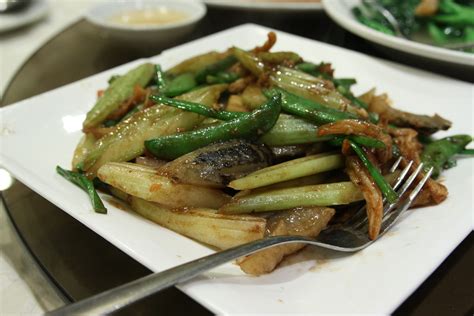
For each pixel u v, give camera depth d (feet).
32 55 1.61
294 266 0.83
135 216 0.90
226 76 1.16
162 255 0.78
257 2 1.77
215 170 0.89
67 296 0.86
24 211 1.03
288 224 0.87
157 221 0.90
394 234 0.88
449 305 0.81
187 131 0.99
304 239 0.83
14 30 1.91
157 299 0.86
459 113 1.20
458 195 0.94
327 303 0.73
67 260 0.93
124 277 0.89
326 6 1.66
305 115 0.97
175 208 0.89
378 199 0.89
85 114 1.13
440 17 1.90
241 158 0.91
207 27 1.83
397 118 1.13
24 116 1.07
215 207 0.91
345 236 0.88
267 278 0.79
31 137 1.05
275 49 1.45
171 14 1.83
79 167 0.97
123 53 1.66
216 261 0.75
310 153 0.98
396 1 2.00
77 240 0.97
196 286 0.73
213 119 1.00
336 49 1.41
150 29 1.60
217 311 0.71
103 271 0.91
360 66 1.36
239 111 1.03
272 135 0.97
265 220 0.85
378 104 1.16
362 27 1.50
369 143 0.93
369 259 0.82
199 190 0.89
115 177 0.91
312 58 1.41
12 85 1.43
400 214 0.91
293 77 1.09
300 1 1.85
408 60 1.46
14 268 0.97
